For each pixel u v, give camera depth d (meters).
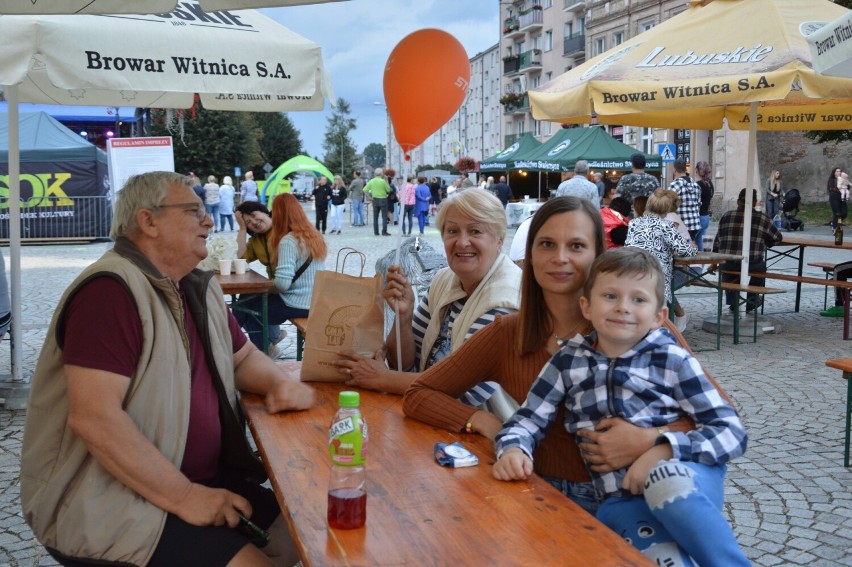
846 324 8.73
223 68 4.43
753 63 6.82
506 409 2.95
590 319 2.27
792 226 24.92
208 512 2.31
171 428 2.44
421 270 5.25
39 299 11.81
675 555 2.02
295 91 4.59
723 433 2.09
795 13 7.34
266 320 6.67
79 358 2.27
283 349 8.31
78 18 4.22
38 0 3.00
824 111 10.05
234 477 2.82
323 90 4.75
